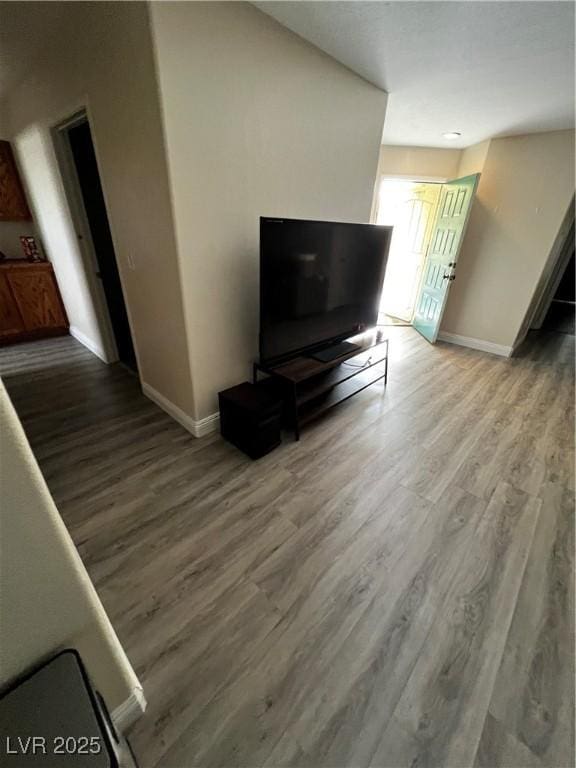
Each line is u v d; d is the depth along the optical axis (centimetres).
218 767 91
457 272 421
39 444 220
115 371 322
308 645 119
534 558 155
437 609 132
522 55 196
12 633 67
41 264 379
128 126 170
